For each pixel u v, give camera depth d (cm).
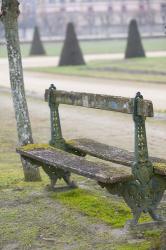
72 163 855
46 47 8825
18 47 1021
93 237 750
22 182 1060
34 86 3544
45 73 4553
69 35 5144
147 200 771
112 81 3666
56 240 748
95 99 849
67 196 947
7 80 4078
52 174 969
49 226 801
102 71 4506
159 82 3419
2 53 7706
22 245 736
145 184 767
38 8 12356
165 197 934
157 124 1891
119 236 748
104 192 972
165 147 1482
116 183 752
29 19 12081
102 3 13312
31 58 6606
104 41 9906
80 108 2384
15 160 1351
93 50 7681
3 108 2491
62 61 5166
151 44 8575
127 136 1688
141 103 748
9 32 1010
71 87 3356
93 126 1905
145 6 13088
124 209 857
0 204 916
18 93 1036
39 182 1058
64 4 13025
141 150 764
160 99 2628
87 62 5438
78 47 5172
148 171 767
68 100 937
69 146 997
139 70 4191
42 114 2267
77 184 1028
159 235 724
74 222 812
